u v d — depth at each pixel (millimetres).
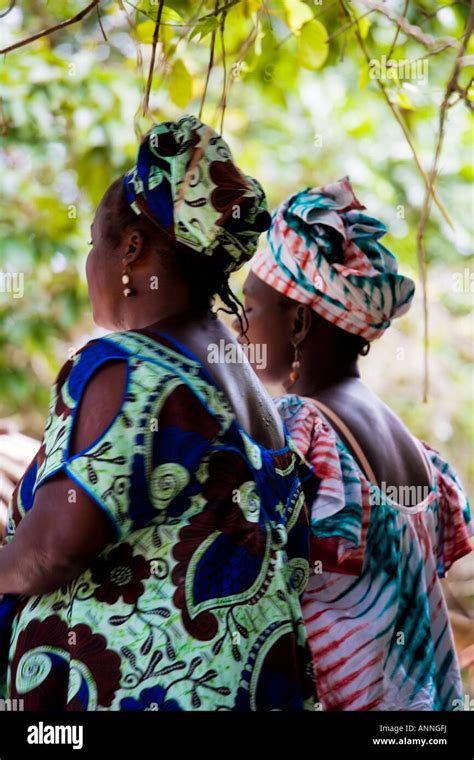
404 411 17953
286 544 5312
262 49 8609
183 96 7383
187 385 4902
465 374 18031
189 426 4855
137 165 5223
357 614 6230
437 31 13688
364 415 6613
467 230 17891
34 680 4863
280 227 6812
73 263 15719
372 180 17531
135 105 14688
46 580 4766
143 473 4746
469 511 7348
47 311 16422
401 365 18109
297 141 17875
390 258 6938
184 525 4840
